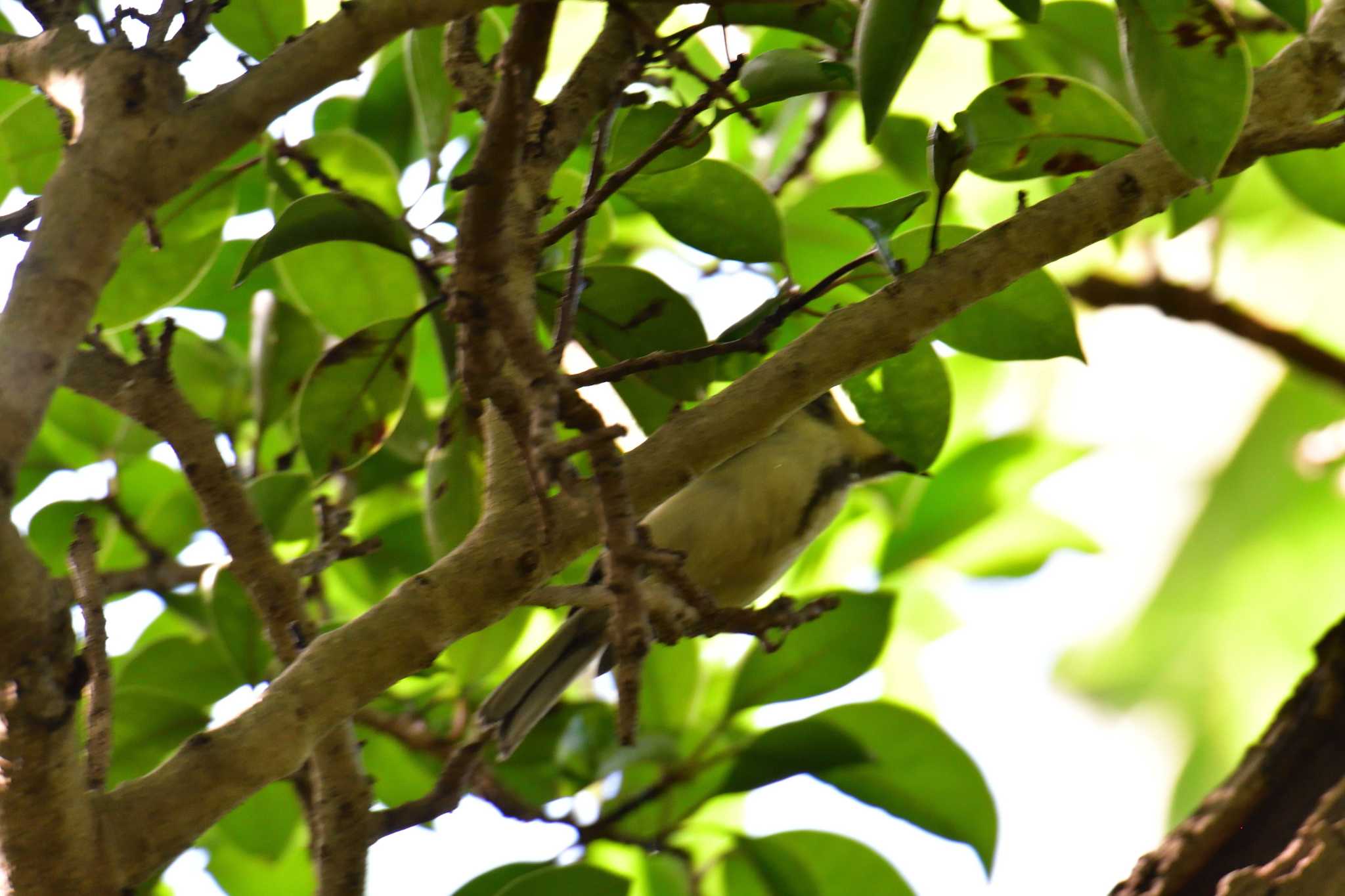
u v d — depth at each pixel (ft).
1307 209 20.85
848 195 21.90
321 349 20.63
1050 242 12.09
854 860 19.39
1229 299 29.01
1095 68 20.27
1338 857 14.64
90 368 12.96
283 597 13.66
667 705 20.58
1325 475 40.47
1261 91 13.19
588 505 11.44
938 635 26.73
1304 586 42.24
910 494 23.85
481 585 11.20
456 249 10.46
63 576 20.81
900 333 11.84
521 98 9.98
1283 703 17.20
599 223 18.44
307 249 18.47
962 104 26.12
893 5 11.04
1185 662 43.57
